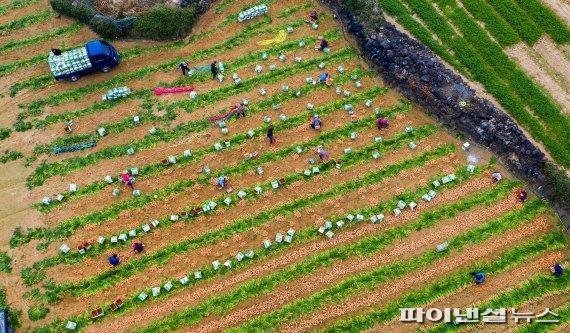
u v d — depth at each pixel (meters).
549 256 30.31
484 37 37.38
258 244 30.98
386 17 38.28
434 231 31.14
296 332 28.56
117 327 28.70
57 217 31.70
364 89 35.72
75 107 35.28
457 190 32.28
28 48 37.59
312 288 29.73
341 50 37.19
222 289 29.75
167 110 35.16
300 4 39.19
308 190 32.50
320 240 31.03
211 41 37.78
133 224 31.56
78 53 35.47
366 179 32.81
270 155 33.59
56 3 38.16
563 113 34.56
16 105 35.38
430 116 34.59
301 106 35.28
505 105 34.66
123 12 38.09
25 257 30.48
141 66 36.81
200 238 31.14
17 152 33.69
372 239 31.00
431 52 36.69
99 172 33.12
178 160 33.50
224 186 32.62
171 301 29.41
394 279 29.89
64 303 29.31
